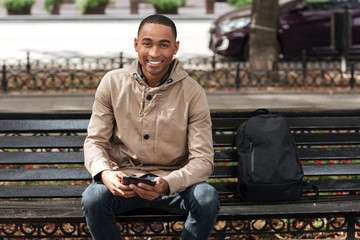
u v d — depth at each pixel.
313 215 3.62
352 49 12.18
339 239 3.91
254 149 3.66
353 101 8.57
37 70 10.20
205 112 3.42
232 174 3.93
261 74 9.93
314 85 9.65
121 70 3.46
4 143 3.96
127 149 3.49
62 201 3.82
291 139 3.73
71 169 3.88
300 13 12.21
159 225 4.43
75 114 4.06
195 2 27.86
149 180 3.13
